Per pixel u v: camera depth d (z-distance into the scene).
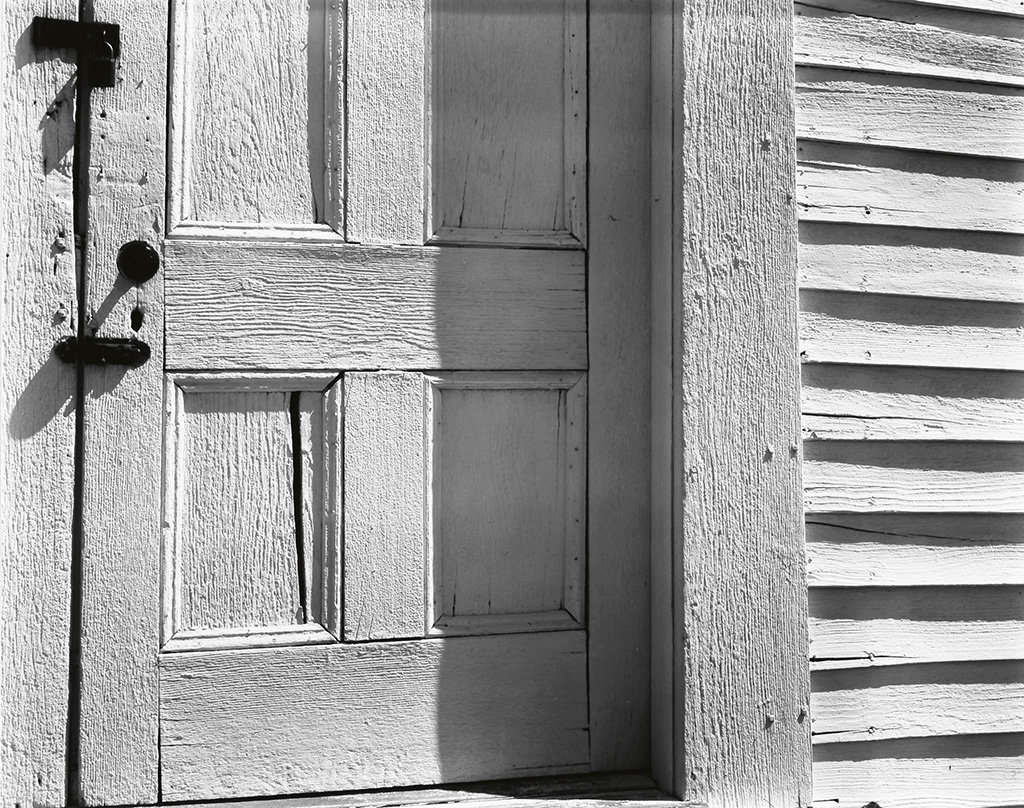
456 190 1.55
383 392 1.49
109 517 1.39
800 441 1.51
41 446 1.37
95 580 1.38
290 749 1.43
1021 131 1.68
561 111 1.59
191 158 1.45
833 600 1.57
